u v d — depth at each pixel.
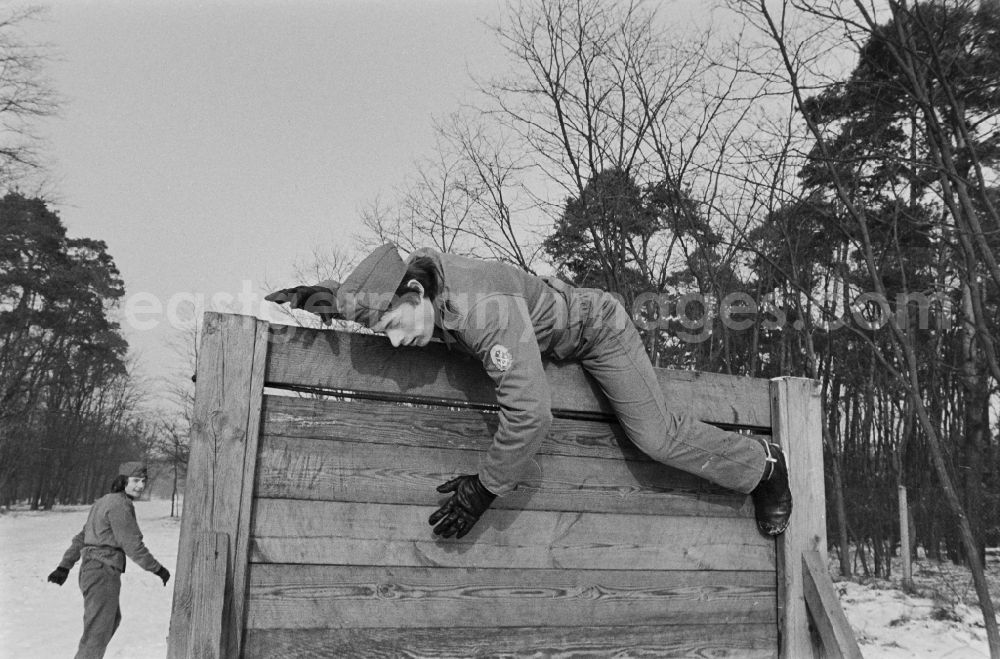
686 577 2.90
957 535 12.64
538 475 2.73
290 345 2.48
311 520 2.41
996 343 8.31
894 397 14.27
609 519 2.82
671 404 3.03
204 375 2.35
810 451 3.21
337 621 2.37
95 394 43.75
